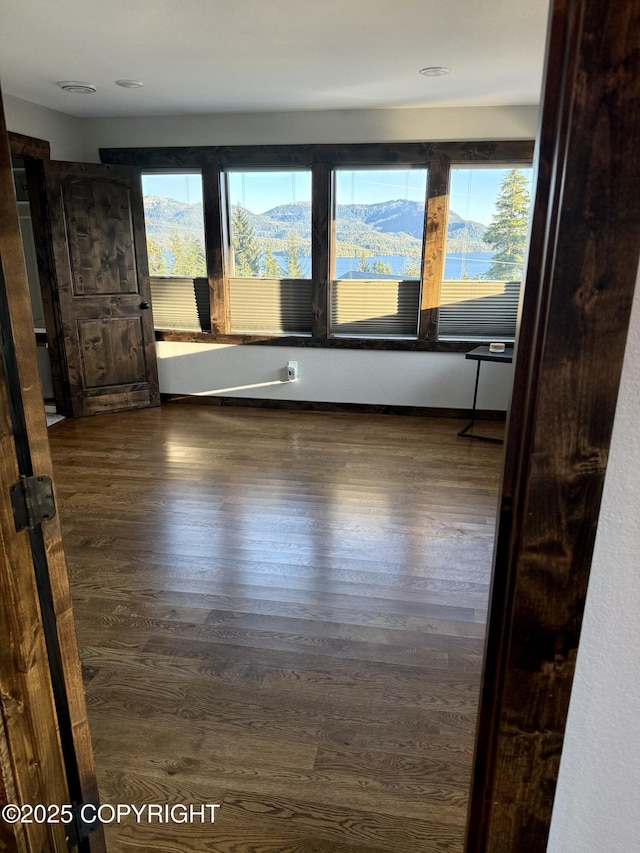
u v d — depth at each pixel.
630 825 0.87
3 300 0.92
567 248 0.63
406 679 2.00
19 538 0.98
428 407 5.20
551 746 0.84
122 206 4.94
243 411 5.38
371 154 4.76
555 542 0.73
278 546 2.91
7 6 2.68
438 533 3.05
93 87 4.06
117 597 2.47
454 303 5.01
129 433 4.70
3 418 0.93
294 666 2.06
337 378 5.29
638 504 0.71
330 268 5.09
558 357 0.66
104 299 5.02
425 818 1.52
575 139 0.60
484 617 2.35
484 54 3.32
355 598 2.47
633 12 0.55
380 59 3.43
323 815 1.52
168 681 1.99
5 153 0.90
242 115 4.85
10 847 1.01
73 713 1.17
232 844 1.45
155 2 2.63
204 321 5.49
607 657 0.78
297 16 2.79
